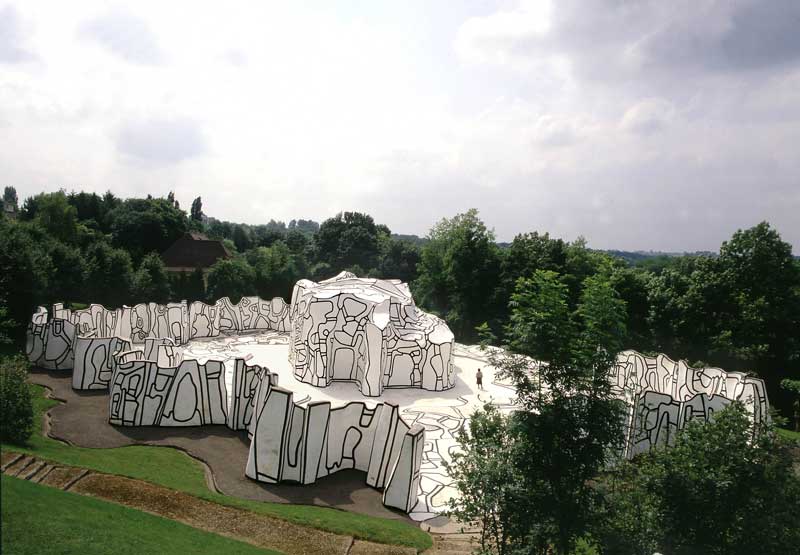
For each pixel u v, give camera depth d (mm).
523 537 12750
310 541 15930
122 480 17969
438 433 26781
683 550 12266
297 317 36531
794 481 12586
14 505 12523
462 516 13570
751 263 43844
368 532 16734
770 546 11711
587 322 12812
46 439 22562
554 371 12602
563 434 12422
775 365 42375
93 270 56344
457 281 61031
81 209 99500
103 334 39750
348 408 22438
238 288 69062
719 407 24391
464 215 61875
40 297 42188
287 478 20438
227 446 24016
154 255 65688
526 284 13469
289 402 20344
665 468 13180
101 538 12281
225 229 157875
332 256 97188
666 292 48719
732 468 12633
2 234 41719
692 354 46750
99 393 30578
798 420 35969
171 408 26078
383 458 20781
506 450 13227
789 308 42094
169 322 43531
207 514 16734
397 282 41969
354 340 33906
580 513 12328
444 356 34500
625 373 34062
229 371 34688
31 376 33031
